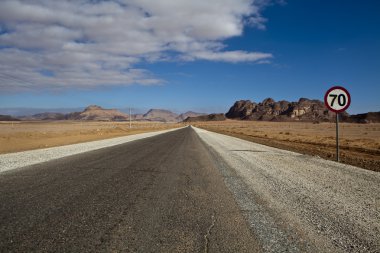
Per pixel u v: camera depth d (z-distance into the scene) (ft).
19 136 104.78
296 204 19.10
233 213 17.01
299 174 30.96
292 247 12.34
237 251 11.88
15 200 18.76
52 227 14.05
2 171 30.09
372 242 12.97
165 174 29.78
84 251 11.55
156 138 102.37
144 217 15.97
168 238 13.10
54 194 20.53
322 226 14.93
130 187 23.34
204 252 11.74
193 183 25.63
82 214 16.17
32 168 32.17
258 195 21.50
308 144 84.79
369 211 17.70
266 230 14.29
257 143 84.79
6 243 12.07
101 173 29.48
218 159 43.65
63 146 62.95
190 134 142.00
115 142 78.48
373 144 86.48
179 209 17.66
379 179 28.50
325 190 23.34
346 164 39.63
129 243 12.45
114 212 16.71
